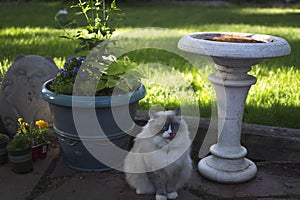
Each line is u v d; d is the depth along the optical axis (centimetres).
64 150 290
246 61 247
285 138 305
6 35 689
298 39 707
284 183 279
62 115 271
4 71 453
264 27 866
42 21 889
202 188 267
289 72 476
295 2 1588
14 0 1384
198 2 1588
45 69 339
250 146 317
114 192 263
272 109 369
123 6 1365
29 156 282
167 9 1291
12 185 267
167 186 259
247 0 1622
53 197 254
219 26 869
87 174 287
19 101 330
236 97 273
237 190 269
